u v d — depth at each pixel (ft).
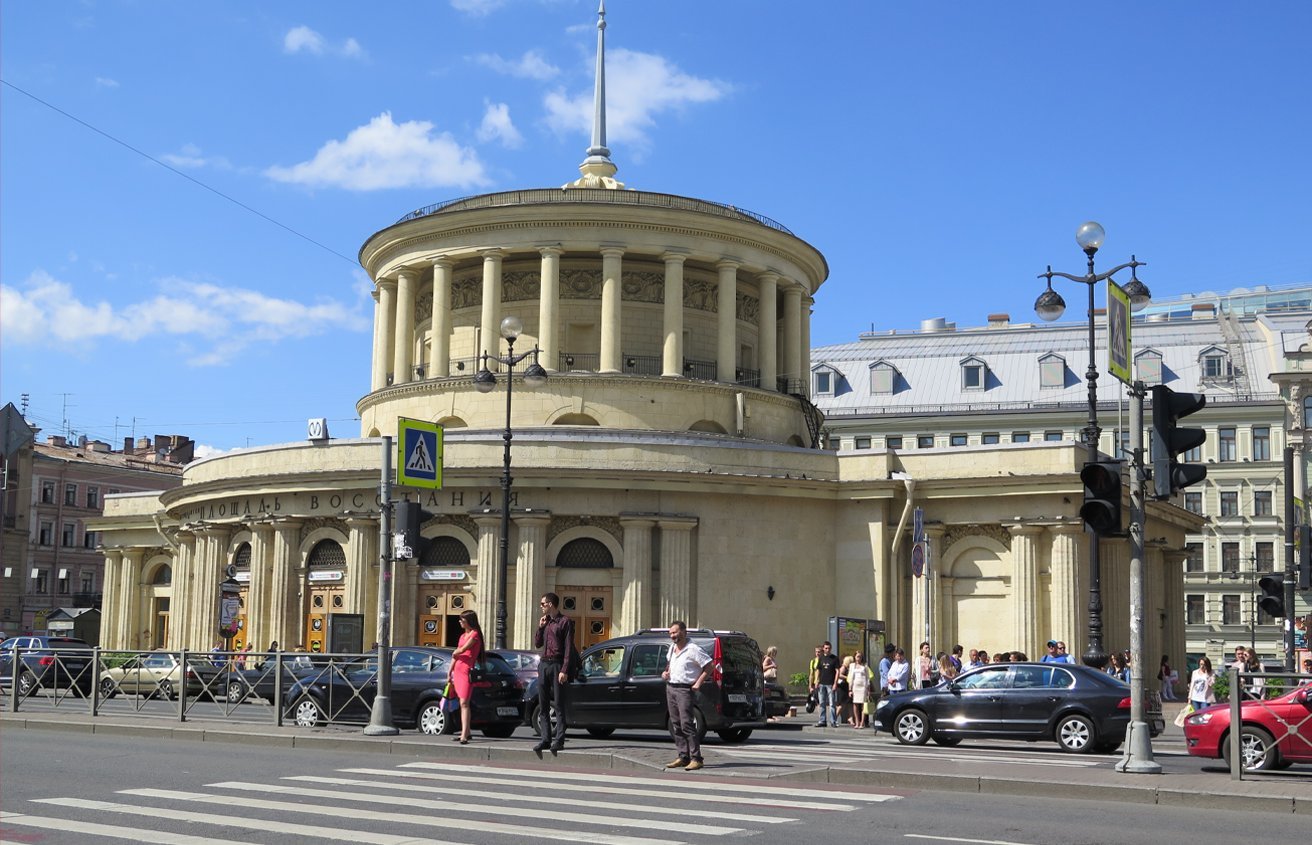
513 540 143.13
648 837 44.47
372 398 176.24
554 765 68.13
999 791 59.47
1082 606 142.72
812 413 184.85
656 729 91.50
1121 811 53.78
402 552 82.17
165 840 43.45
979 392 295.48
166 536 184.55
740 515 147.43
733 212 174.70
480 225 167.02
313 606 150.20
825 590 150.61
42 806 50.93
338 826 46.44
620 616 142.92
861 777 62.39
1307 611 274.77
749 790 57.82
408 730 86.99
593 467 143.43
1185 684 182.29
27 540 323.57
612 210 164.66
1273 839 46.68
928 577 125.18
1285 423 277.23
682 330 167.32
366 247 182.19
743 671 85.20
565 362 168.25
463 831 45.39
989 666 88.12
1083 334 301.43
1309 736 69.00
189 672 93.86
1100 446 281.13
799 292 182.29
